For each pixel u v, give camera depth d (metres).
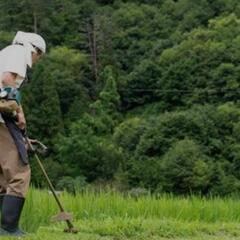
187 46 98.00
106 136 86.88
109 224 10.66
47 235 9.27
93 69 104.38
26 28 112.81
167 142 76.31
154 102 98.00
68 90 95.06
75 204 14.90
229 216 16.14
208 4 114.31
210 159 71.50
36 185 17.19
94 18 112.12
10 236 8.70
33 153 9.34
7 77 8.53
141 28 112.56
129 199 16.42
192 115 78.00
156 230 10.87
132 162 75.94
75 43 111.75
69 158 78.38
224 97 89.88
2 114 8.62
